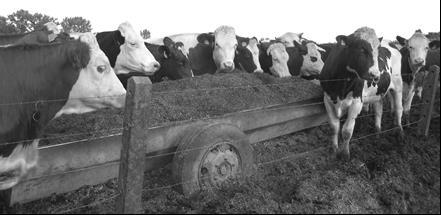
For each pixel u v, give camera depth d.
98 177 3.45
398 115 6.43
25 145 3.47
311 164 4.80
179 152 3.53
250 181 3.89
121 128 3.71
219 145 3.71
